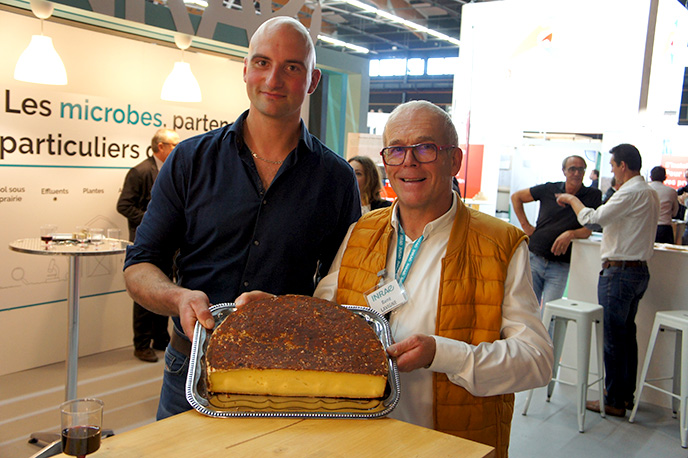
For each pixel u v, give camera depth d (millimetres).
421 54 14852
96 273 4621
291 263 1665
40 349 4309
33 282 4211
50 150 4176
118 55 4535
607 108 5293
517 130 5766
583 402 3682
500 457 1424
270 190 1622
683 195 7652
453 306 1374
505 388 1285
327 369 1093
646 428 3783
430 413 1394
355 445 941
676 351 4012
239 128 1632
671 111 6160
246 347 1124
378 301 1437
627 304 3852
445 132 1419
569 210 4520
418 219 1490
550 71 5504
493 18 5699
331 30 13203
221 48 4684
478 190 6184
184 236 1687
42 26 3725
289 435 965
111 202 4613
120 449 899
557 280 4609
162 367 4504
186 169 1624
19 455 2982
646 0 5000
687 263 4070
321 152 1738
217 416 1010
